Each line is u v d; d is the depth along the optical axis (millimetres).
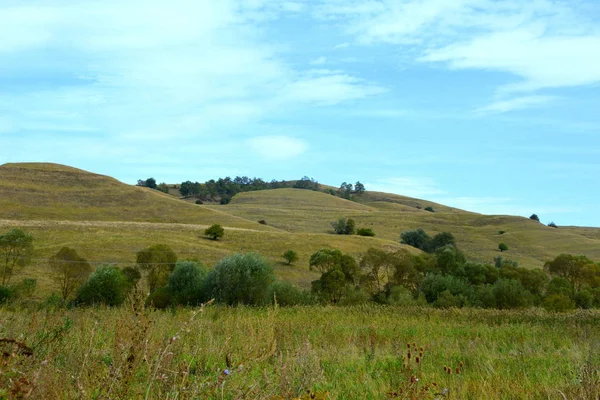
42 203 137750
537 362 9883
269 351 6055
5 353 3801
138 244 81688
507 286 46188
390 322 18906
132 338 4652
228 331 7906
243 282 37812
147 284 57688
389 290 60094
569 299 49188
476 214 186625
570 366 9023
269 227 137875
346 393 6621
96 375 4371
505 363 9797
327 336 12273
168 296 38906
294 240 98625
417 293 54094
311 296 44344
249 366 5391
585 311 24953
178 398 4293
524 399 6574
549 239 150000
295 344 9141
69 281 53219
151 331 4840
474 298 47375
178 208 148500
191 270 39656
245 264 38531
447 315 23125
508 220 174125
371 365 8734
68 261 53531
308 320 16938
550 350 12070
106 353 6082
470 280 62000
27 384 3648
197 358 5824
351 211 198125
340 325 16797
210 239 93250
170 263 60000
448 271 63250
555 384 7398
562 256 65438
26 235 61344
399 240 145250
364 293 53500
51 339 6426
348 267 61594
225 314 17328
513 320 21344
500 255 131750
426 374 8023
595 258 126562
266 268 39250
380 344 12008
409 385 6035
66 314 9492
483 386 7000
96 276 41000
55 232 85812
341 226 145875
